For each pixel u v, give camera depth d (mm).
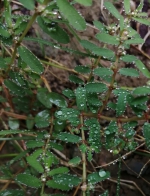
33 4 161
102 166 257
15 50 189
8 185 257
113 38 178
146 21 193
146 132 187
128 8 192
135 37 195
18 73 207
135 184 263
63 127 225
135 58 190
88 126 204
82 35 290
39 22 181
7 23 184
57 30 184
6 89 246
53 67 289
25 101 244
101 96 243
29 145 200
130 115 275
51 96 227
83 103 202
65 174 181
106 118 206
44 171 182
